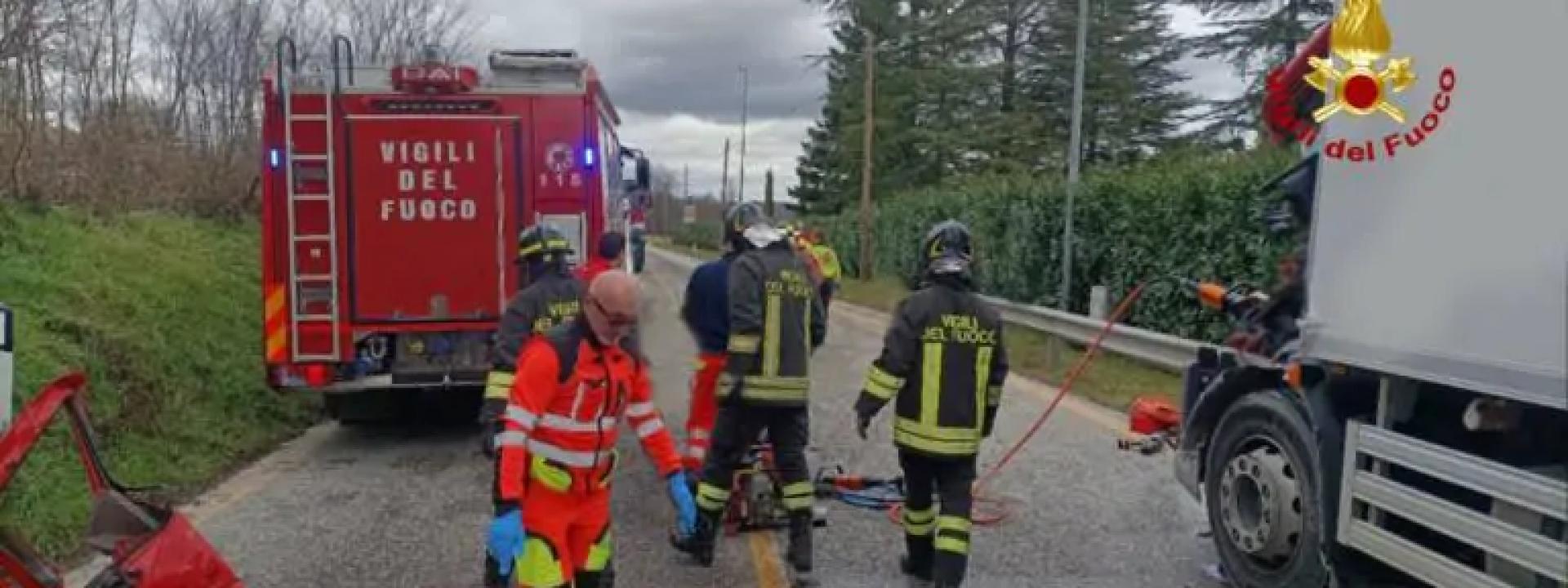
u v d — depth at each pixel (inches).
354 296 340.8
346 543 249.4
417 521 267.6
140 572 150.7
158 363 364.8
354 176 339.6
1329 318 178.4
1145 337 475.8
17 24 507.5
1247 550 205.9
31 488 249.4
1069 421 400.2
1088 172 703.1
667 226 3934.5
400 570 230.7
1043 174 951.0
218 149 745.0
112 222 512.1
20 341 313.9
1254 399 206.4
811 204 2165.4
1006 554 241.8
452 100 343.3
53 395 151.6
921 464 211.9
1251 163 491.5
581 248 349.7
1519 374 139.8
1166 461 329.1
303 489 301.0
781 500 252.5
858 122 1787.6
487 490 298.5
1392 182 163.6
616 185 434.6
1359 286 171.2
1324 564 184.9
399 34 1058.1
